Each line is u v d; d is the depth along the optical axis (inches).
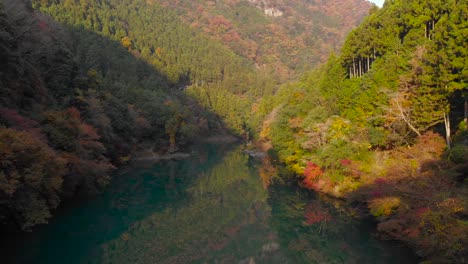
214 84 6127.0
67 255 1016.9
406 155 1226.6
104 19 5408.5
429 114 1149.1
